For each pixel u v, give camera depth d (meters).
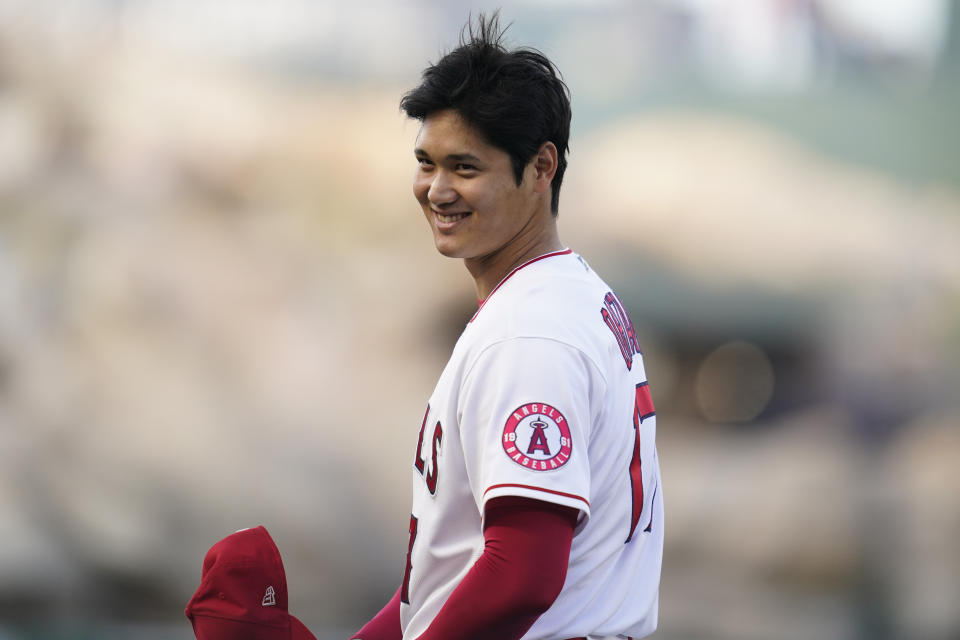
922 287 28.83
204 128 28.69
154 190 28.25
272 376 27.27
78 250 27.44
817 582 25.42
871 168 30.36
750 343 29.19
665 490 26.77
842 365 28.56
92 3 29.02
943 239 29.33
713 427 28.69
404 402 27.52
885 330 28.56
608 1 30.73
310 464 26.53
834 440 27.61
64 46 28.69
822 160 30.34
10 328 26.38
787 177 29.97
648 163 30.19
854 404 27.98
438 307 28.53
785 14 30.50
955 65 30.34
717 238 29.58
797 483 26.67
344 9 30.03
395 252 28.73
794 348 29.17
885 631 24.69
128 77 28.88
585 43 30.75
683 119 30.73
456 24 30.17
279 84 29.62
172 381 26.80
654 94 30.75
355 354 27.84
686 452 27.84
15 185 27.53
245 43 29.83
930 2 30.23
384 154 29.30
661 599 25.36
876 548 25.47
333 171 28.98
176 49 29.47
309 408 27.08
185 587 25.41
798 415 28.44
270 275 28.09
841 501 26.25
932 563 25.16
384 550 26.27
